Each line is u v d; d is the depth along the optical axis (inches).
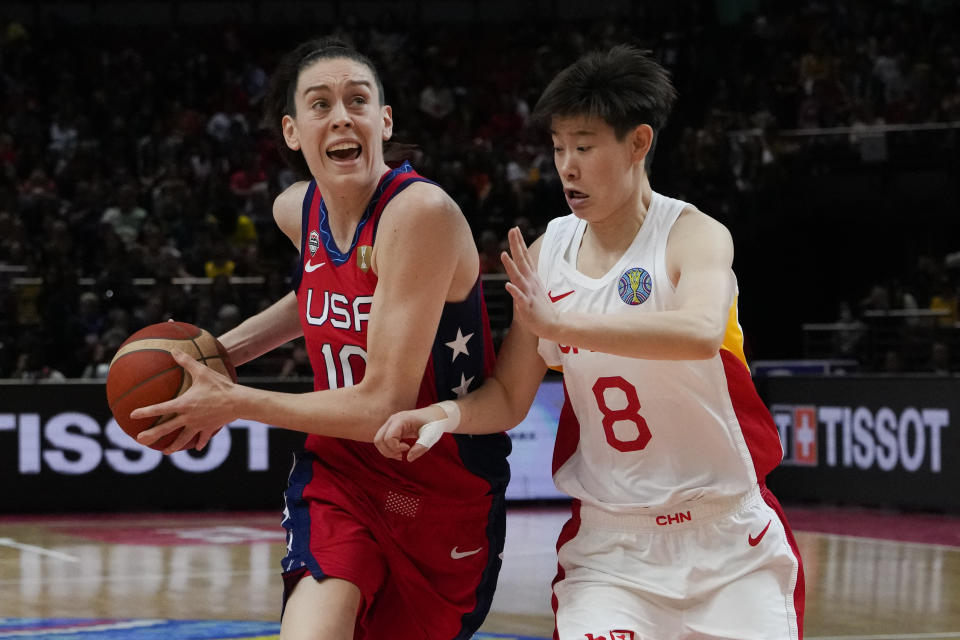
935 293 689.0
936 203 708.7
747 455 138.3
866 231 756.6
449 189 714.8
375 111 139.3
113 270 605.9
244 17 913.5
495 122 813.2
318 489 144.6
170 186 704.4
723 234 135.3
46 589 328.2
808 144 725.9
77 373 552.1
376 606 146.6
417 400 145.6
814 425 529.3
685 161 727.1
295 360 551.5
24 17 891.4
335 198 140.9
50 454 498.3
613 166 132.4
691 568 135.3
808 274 759.7
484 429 141.9
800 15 851.4
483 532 151.0
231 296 586.2
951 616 289.6
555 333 121.6
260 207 714.2
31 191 704.4
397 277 135.3
